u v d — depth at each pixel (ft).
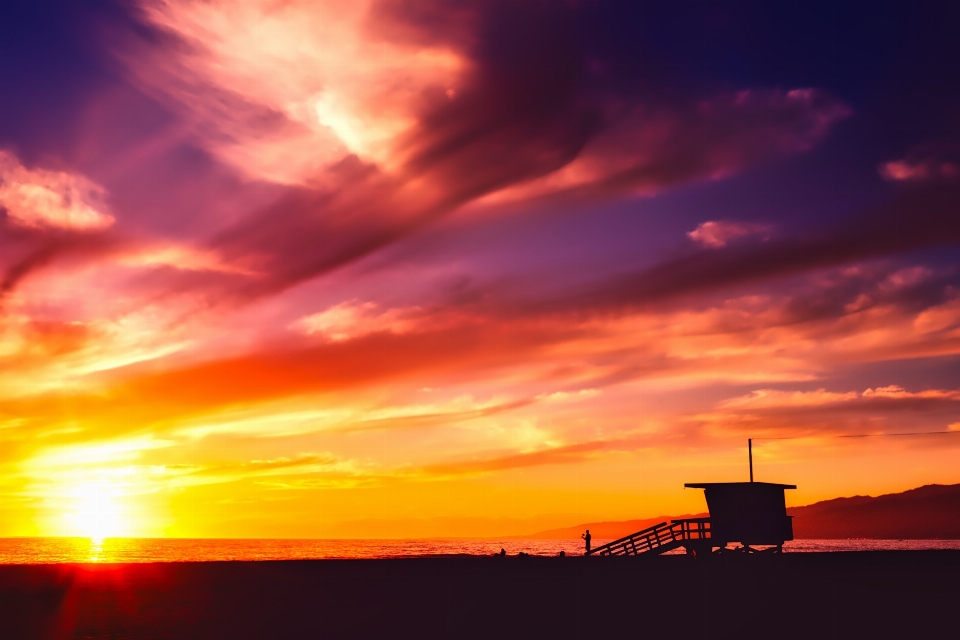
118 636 99.35
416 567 167.73
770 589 122.01
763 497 152.05
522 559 178.70
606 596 120.88
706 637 93.45
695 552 154.20
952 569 140.67
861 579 128.98
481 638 96.02
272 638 97.50
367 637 97.81
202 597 129.59
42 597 130.93
